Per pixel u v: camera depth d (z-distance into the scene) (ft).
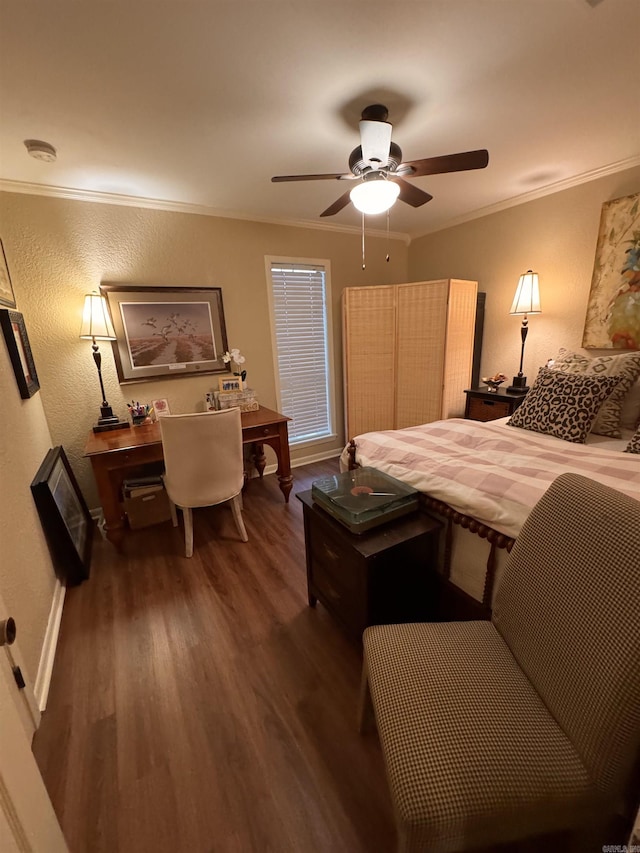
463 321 10.69
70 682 4.77
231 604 6.11
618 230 8.05
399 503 4.76
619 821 2.61
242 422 8.84
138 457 7.41
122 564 7.29
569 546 2.83
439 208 10.49
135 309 8.85
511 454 5.58
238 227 9.95
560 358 8.50
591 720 2.33
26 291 7.70
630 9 3.96
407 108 5.65
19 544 4.89
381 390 11.91
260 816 3.36
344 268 12.09
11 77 4.49
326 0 3.71
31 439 6.55
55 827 2.44
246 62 4.52
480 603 4.43
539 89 5.28
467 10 3.92
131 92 4.92
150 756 3.88
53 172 6.98
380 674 3.08
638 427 5.97
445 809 2.20
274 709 4.33
